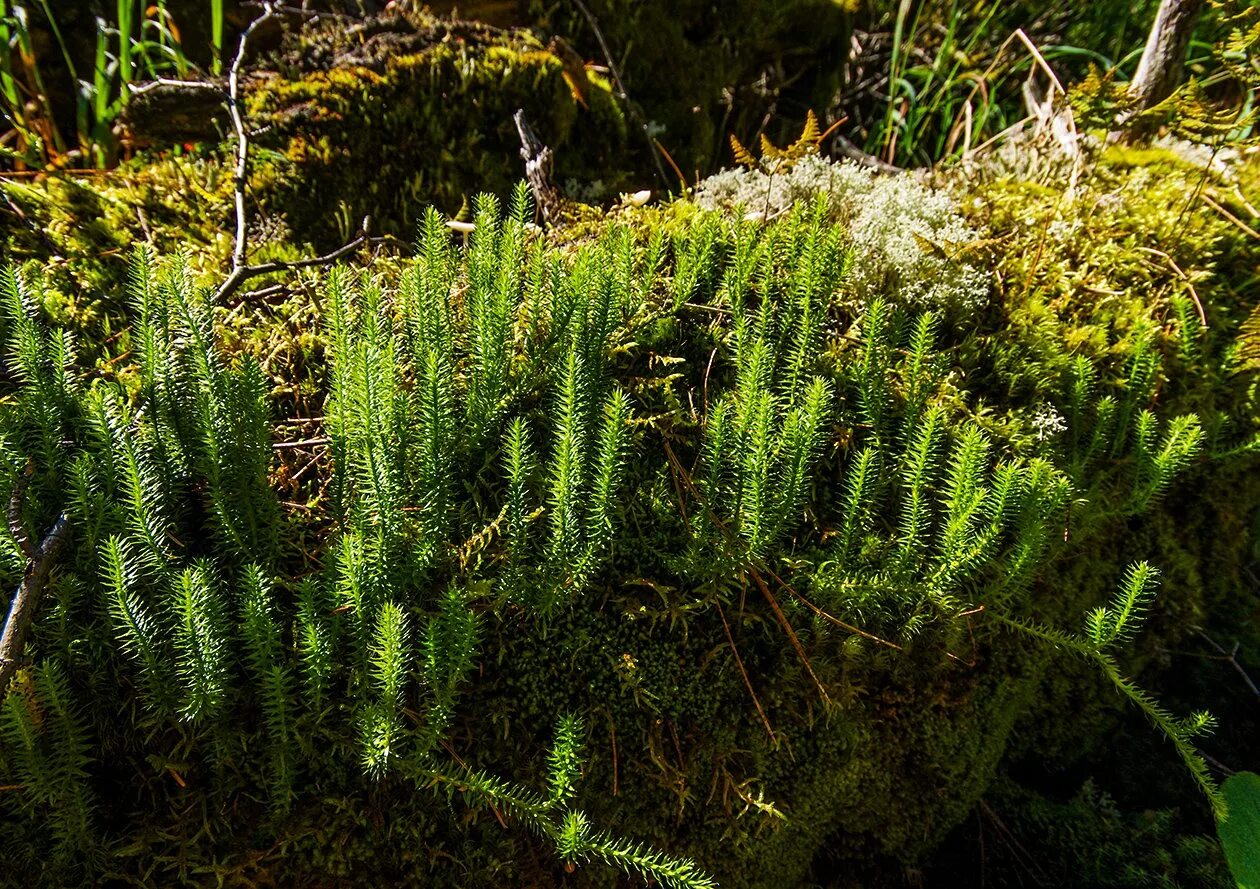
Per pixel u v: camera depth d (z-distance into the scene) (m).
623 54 0.66
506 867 0.36
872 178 0.58
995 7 0.82
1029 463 0.44
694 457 0.42
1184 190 0.57
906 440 0.43
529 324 0.42
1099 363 0.49
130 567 0.33
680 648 0.39
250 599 0.32
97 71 0.54
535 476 0.40
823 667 0.40
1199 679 0.55
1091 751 0.54
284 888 0.34
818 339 0.44
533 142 0.54
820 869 0.46
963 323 0.48
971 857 0.49
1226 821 0.41
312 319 0.44
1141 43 0.87
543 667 0.38
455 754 0.36
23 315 0.37
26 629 0.31
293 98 0.52
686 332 0.45
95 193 0.49
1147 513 0.52
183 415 0.37
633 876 0.39
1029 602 0.45
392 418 0.37
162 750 0.34
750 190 0.53
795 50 0.73
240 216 0.47
